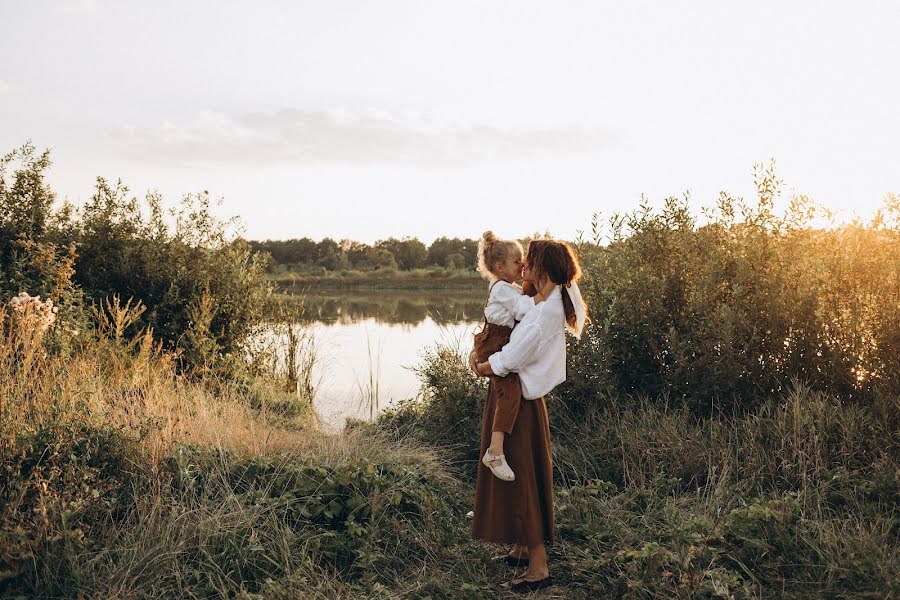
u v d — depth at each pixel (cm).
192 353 768
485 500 334
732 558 316
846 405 467
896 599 276
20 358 498
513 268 342
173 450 417
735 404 491
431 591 321
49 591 286
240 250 916
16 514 313
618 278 568
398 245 6738
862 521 337
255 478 404
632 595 299
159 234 883
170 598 296
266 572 318
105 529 335
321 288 4391
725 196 554
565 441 504
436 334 1472
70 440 383
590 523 377
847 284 494
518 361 314
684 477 435
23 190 816
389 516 381
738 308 514
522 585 324
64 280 723
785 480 400
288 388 850
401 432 593
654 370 546
